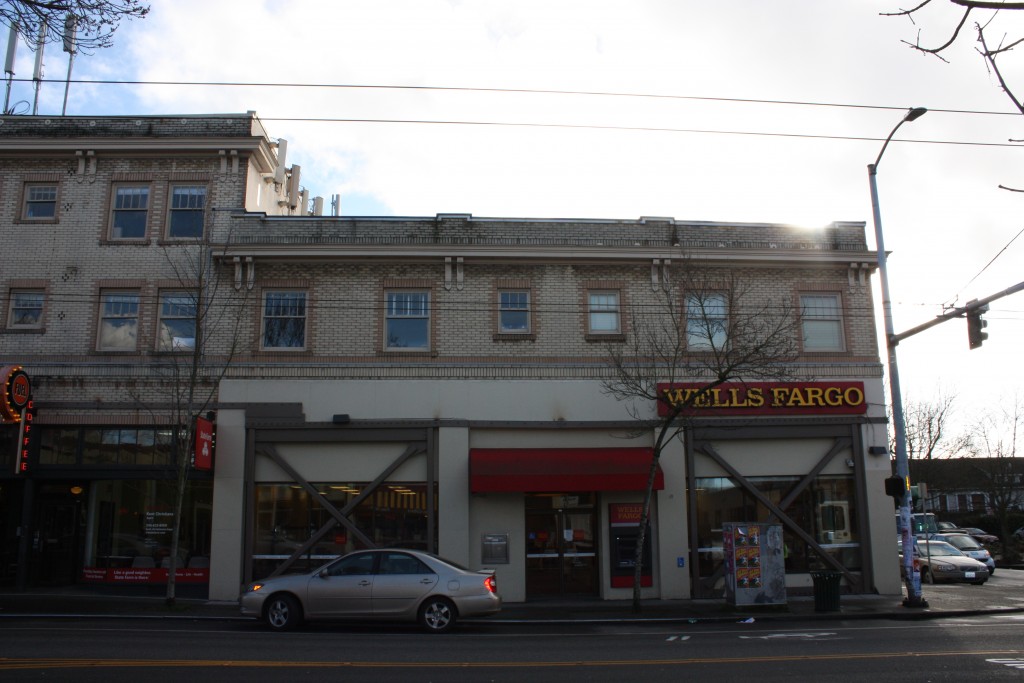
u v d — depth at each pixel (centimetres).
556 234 2192
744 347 1897
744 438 2133
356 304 2127
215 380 2064
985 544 4381
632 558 2059
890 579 2108
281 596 1466
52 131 2197
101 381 2064
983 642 1321
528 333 2134
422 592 1453
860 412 2175
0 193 2170
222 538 1992
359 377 2086
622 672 1036
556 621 1648
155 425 2050
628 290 2177
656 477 2014
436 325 2122
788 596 2092
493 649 1243
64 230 2152
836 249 2248
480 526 2039
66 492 2089
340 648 1235
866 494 2142
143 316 2105
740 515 2123
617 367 1986
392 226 2169
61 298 2114
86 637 1323
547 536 2092
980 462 4928
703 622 1686
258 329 2103
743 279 2212
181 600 1927
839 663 1103
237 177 2184
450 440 2059
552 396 2098
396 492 2052
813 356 2188
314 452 2059
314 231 2158
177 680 958
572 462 2014
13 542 2077
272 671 1025
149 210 2170
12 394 1925
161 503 2066
